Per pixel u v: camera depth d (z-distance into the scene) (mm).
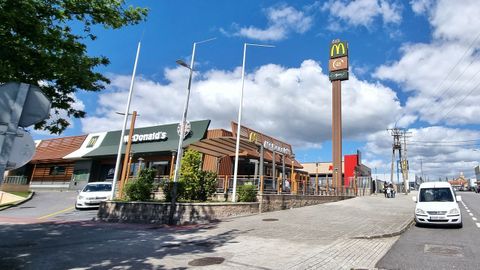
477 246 8984
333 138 34438
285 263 6934
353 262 7074
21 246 9102
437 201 13711
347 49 36562
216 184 18172
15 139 4043
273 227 12289
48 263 7145
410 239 10234
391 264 6977
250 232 11211
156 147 29734
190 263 7070
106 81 9477
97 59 9195
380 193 47344
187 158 17328
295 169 34344
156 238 10359
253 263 6973
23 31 6848
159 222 14391
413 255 7855
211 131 28203
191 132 28500
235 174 17047
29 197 28141
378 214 16891
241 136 24172
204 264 6957
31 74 7645
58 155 39375
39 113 4320
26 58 7250
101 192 21594
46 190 38406
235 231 11500
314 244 8977
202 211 14531
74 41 8258
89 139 38000
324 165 49969
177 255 7867
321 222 13648
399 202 25578
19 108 4156
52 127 9461
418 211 13375
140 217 14938
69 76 8328
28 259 7504
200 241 9734
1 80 7105
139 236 10797
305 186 23359
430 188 14516
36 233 11578
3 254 8023
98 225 13930
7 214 18594
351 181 37719
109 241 9875
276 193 19969
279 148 30125
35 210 20750
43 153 42438
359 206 21688
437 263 7070
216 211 14969
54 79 8359
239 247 8719
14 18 6445
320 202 24703
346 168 48094
